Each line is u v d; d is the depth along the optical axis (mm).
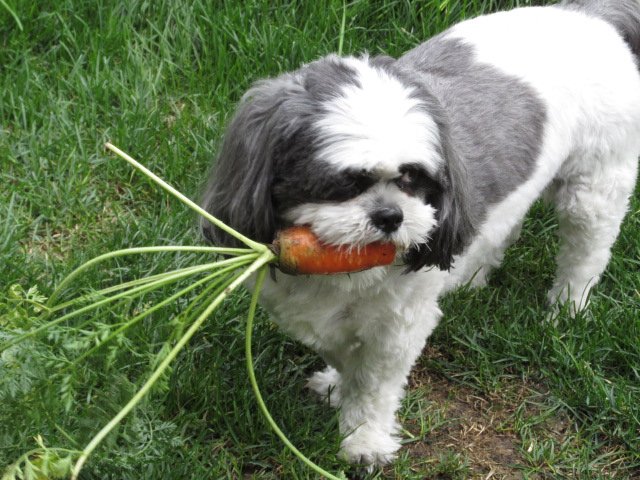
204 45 1470
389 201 839
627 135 1171
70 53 1442
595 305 1225
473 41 1122
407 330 996
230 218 913
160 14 1496
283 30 1449
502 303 1238
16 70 1419
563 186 1188
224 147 935
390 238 840
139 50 1460
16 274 1149
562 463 1061
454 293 1208
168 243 1205
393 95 858
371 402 1050
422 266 935
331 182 836
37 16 1484
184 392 1058
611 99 1145
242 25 1466
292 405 1077
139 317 832
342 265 859
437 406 1124
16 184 1301
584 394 1114
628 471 1061
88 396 962
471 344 1168
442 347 1188
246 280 978
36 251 1229
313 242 852
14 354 824
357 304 962
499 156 1050
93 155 1335
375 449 1051
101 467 928
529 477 1049
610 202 1189
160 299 1132
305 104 862
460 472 1044
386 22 1500
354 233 833
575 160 1161
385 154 827
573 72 1125
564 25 1163
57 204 1286
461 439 1090
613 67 1152
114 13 1484
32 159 1309
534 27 1152
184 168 1308
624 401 1098
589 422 1107
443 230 932
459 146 999
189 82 1448
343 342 1010
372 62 917
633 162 1200
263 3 1479
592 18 1185
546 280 1307
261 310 1153
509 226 1107
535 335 1176
